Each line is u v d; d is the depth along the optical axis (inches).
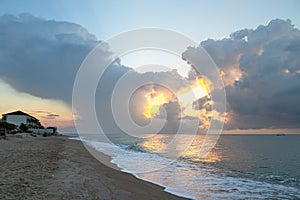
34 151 713.0
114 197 275.6
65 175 370.0
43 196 250.1
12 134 1624.0
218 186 382.6
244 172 562.9
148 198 286.0
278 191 366.3
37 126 2664.9
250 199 316.2
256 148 1322.6
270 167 660.1
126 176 418.0
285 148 1331.2
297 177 508.4
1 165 415.8
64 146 1036.5
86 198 258.7
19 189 268.7
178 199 294.7
